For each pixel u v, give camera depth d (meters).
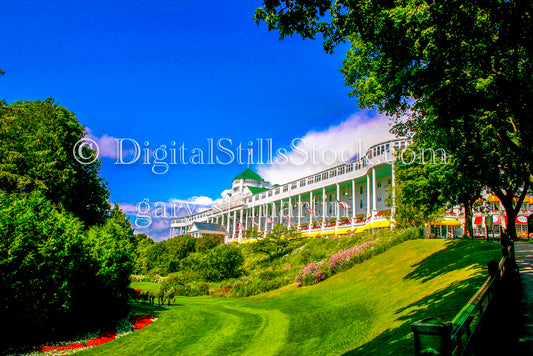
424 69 11.95
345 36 11.82
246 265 57.50
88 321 19.91
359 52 18.30
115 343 17.64
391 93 14.91
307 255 45.81
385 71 13.57
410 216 37.44
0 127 25.06
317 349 14.07
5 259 15.12
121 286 22.33
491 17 10.59
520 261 17.61
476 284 14.15
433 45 10.75
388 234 37.28
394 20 10.93
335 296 25.36
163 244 84.94
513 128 15.49
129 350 16.66
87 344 17.25
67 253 17.42
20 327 15.88
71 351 15.88
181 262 68.88
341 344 13.59
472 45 11.10
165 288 38.81
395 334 11.70
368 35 11.88
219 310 28.84
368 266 30.64
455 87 11.58
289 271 42.28
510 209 23.81
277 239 57.19
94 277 19.95
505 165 18.20
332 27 11.52
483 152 17.58
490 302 7.65
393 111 18.88
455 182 20.39
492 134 15.91
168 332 20.31
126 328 21.16
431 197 30.94
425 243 30.50
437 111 12.69
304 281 33.44
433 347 4.16
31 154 25.28
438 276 19.20
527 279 13.40
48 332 17.41
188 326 22.06
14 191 23.80
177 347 17.36
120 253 22.11
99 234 22.03
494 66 11.80
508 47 11.48
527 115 11.52
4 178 23.97
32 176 25.16
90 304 20.00
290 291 33.03
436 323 4.21
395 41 11.82
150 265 76.00
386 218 44.62
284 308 25.62
